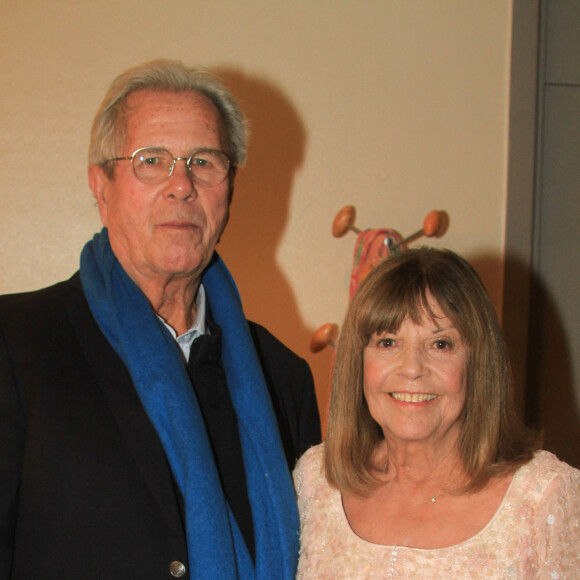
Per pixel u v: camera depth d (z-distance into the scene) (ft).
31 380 4.29
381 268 4.44
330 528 4.55
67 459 4.17
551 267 9.22
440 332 4.22
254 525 4.66
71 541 4.09
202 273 5.32
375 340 4.41
